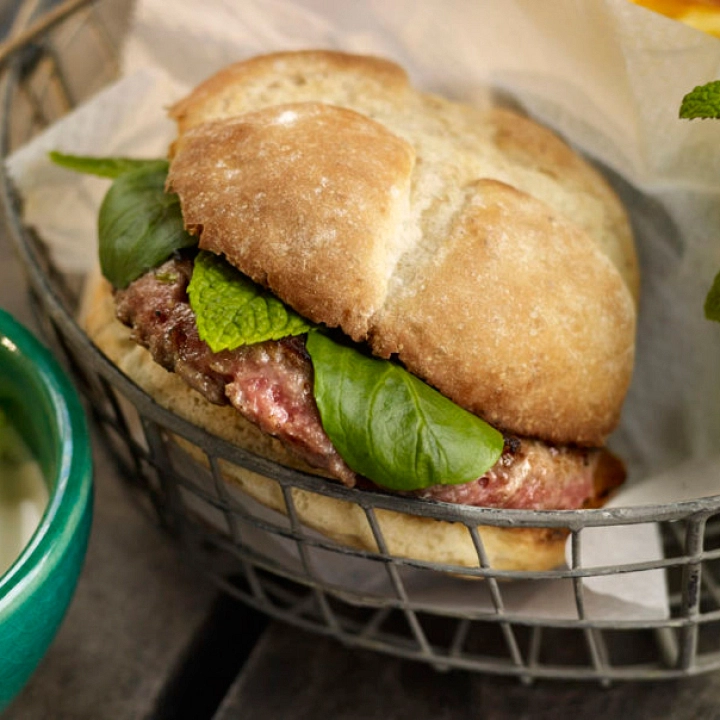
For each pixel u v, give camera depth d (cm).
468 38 46
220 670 46
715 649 45
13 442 43
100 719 44
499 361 41
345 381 40
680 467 45
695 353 45
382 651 44
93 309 45
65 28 54
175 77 49
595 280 43
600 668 43
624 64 44
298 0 48
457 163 44
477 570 40
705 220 45
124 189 43
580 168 46
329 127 42
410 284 41
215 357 40
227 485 42
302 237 40
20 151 48
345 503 42
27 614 39
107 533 47
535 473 42
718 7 42
